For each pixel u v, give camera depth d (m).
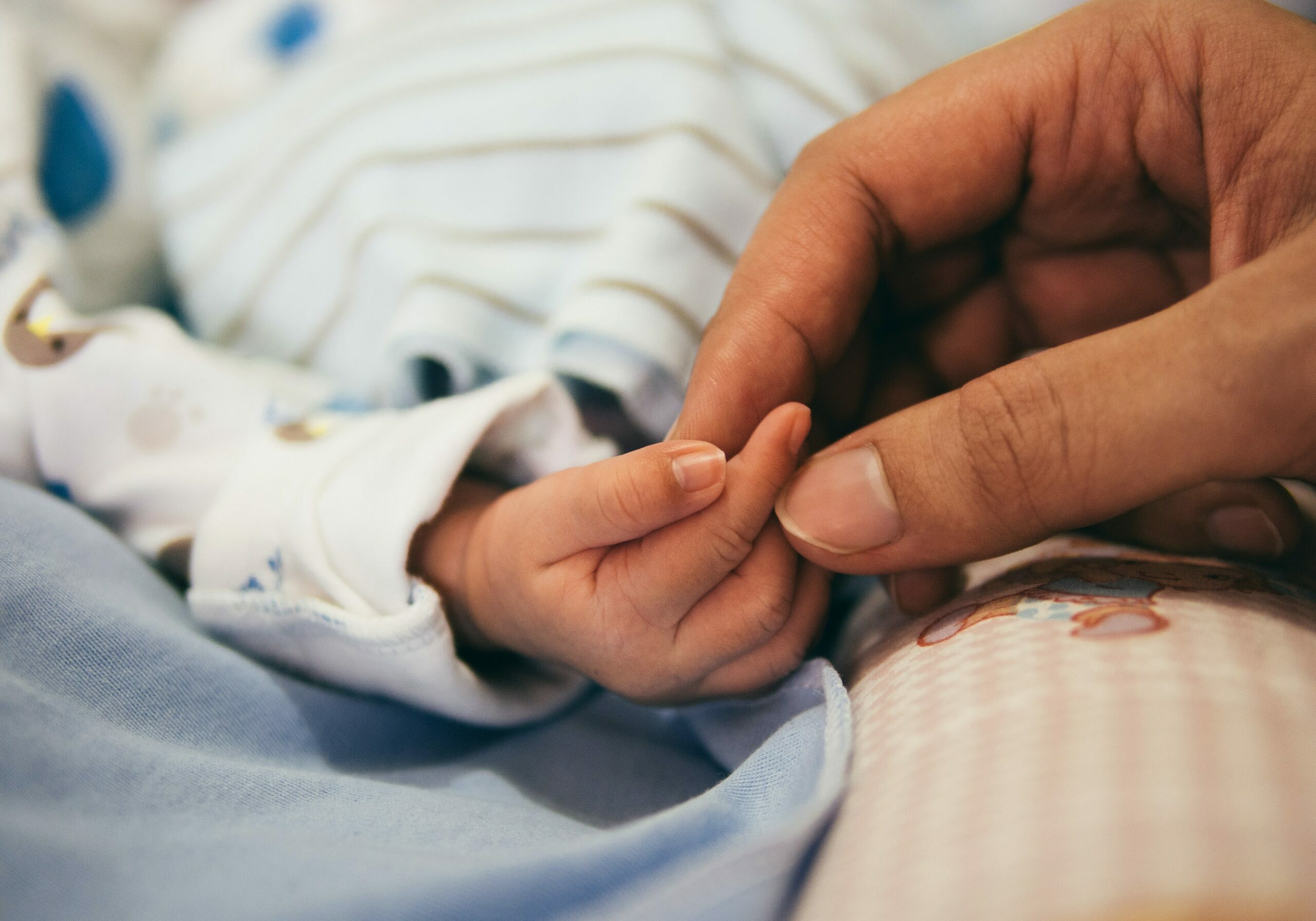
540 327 0.64
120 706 0.40
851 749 0.32
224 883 0.27
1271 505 0.39
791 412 0.38
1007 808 0.24
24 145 0.72
